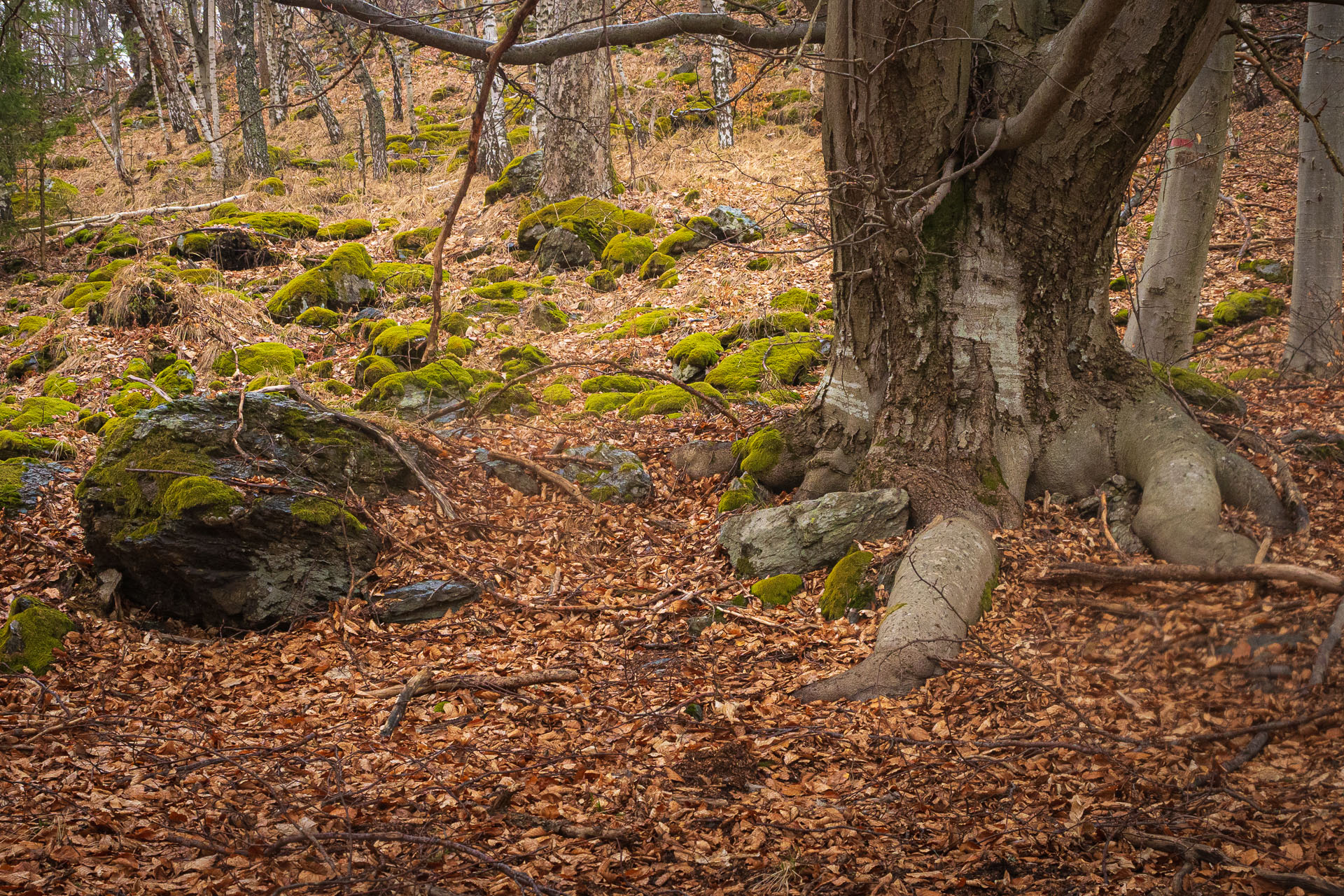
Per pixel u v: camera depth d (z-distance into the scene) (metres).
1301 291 8.74
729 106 18.75
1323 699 3.74
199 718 4.85
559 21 16.20
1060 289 6.41
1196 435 6.00
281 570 6.17
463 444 8.25
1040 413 6.45
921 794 3.78
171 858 3.45
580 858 3.46
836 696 4.70
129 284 12.20
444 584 6.33
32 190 18.58
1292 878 2.94
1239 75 17.52
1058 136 5.89
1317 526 5.47
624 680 5.19
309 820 3.72
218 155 21.11
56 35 15.07
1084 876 3.18
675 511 7.72
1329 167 8.48
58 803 3.83
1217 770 3.58
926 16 5.62
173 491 6.08
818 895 3.21
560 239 14.80
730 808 3.79
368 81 21.25
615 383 10.63
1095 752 3.81
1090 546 5.84
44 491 7.61
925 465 6.48
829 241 6.12
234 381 10.78
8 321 13.39
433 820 3.75
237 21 21.36
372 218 18.14
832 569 6.13
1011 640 4.98
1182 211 8.23
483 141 19.31
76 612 6.05
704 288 13.12
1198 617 4.51
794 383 10.22
